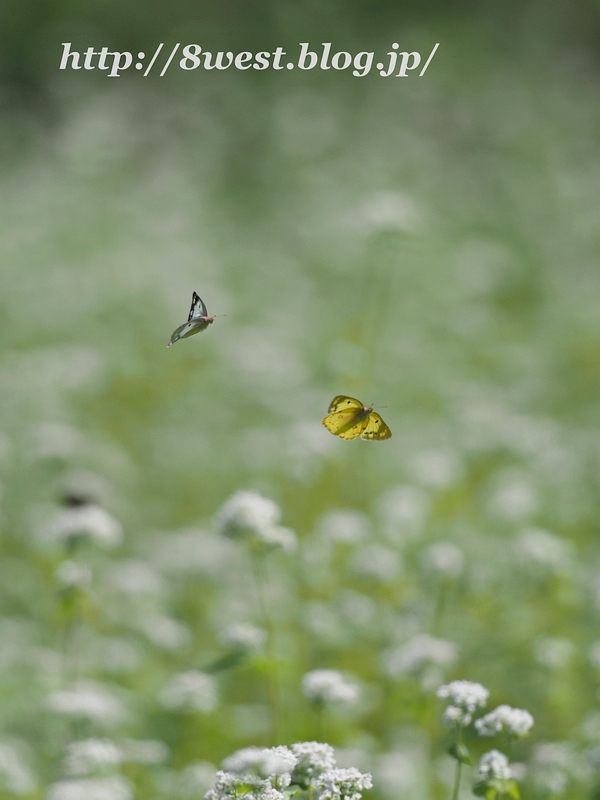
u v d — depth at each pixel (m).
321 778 4.17
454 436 12.66
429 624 8.57
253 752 4.13
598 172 22.53
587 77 28.66
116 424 14.96
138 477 13.23
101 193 22.23
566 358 16.25
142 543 11.26
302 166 23.67
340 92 26.39
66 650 8.52
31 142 26.08
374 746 7.50
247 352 14.98
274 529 6.48
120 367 15.85
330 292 18.36
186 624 9.75
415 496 10.70
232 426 14.35
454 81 26.61
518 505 10.27
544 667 7.65
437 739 7.70
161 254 19.59
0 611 10.00
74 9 32.34
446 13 31.66
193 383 15.72
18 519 11.34
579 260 19.66
